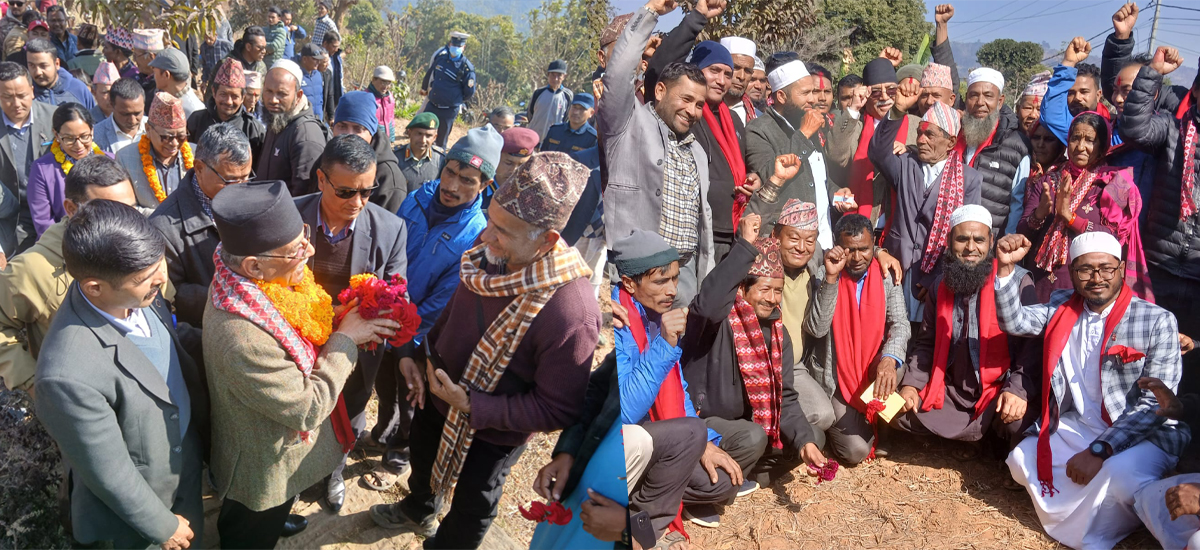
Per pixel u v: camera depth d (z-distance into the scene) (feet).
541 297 4.12
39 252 5.37
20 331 5.47
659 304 4.68
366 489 5.30
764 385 6.01
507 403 4.37
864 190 5.51
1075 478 7.48
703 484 6.38
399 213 5.31
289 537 5.08
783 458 7.20
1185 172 6.30
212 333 4.48
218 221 4.27
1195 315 7.15
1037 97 6.59
